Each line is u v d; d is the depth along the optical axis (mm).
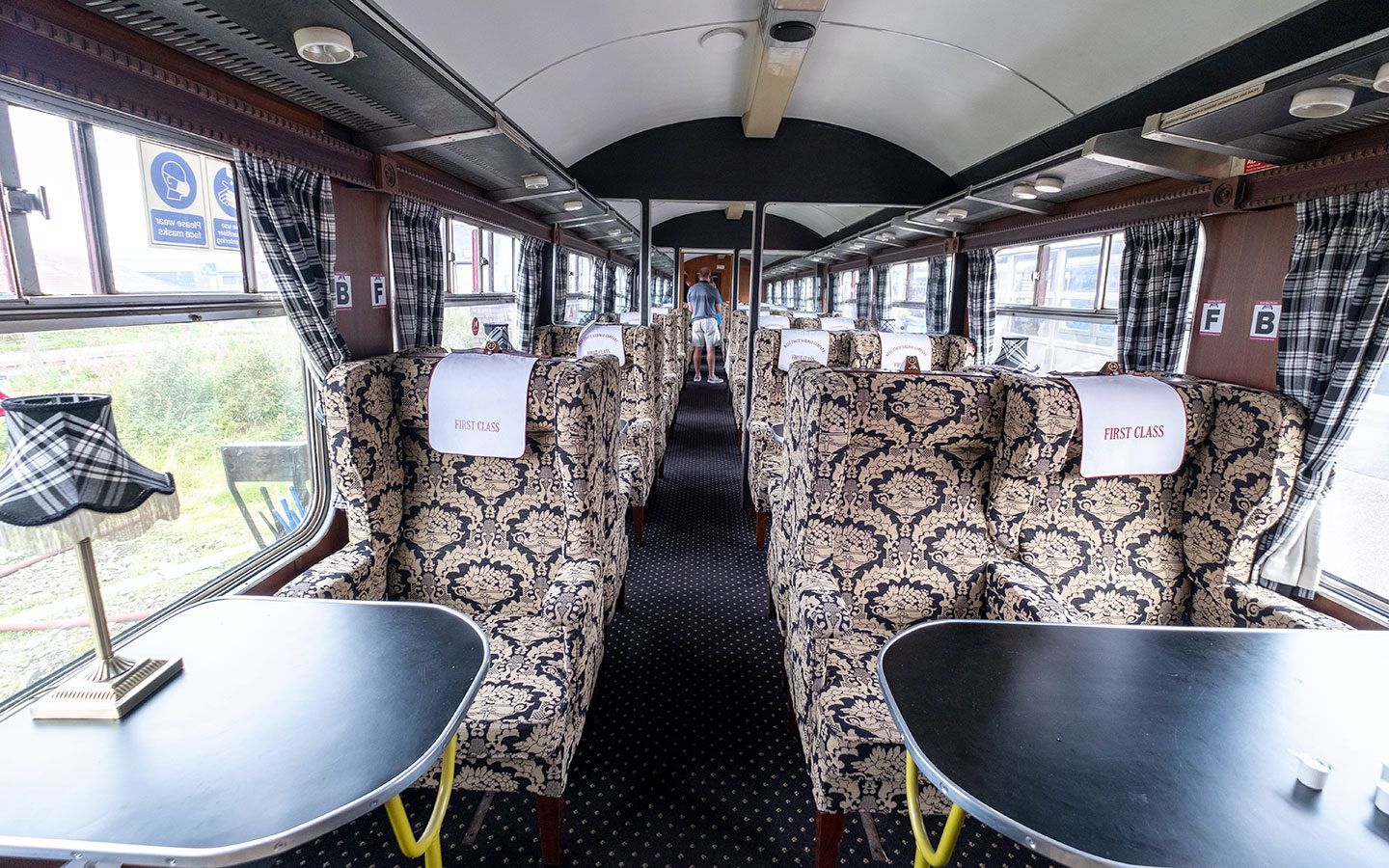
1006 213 4246
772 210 7473
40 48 1217
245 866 1702
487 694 1682
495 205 3938
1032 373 2109
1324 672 1289
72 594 1676
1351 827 885
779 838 1832
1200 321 2502
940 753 1003
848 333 4406
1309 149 1976
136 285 1692
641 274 5199
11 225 1354
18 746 1005
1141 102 2771
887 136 4898
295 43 1447
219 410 2094
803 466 2014
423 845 1199
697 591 3420
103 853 812
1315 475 1926
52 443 972
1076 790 933
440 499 2199
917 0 2904
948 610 2078
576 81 3695
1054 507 2082
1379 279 1771
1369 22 1812
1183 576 2125
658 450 5152
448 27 2561
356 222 2502
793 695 2074
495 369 2070
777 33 2756
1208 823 883
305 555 2361
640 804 1945
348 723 1067
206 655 1271
